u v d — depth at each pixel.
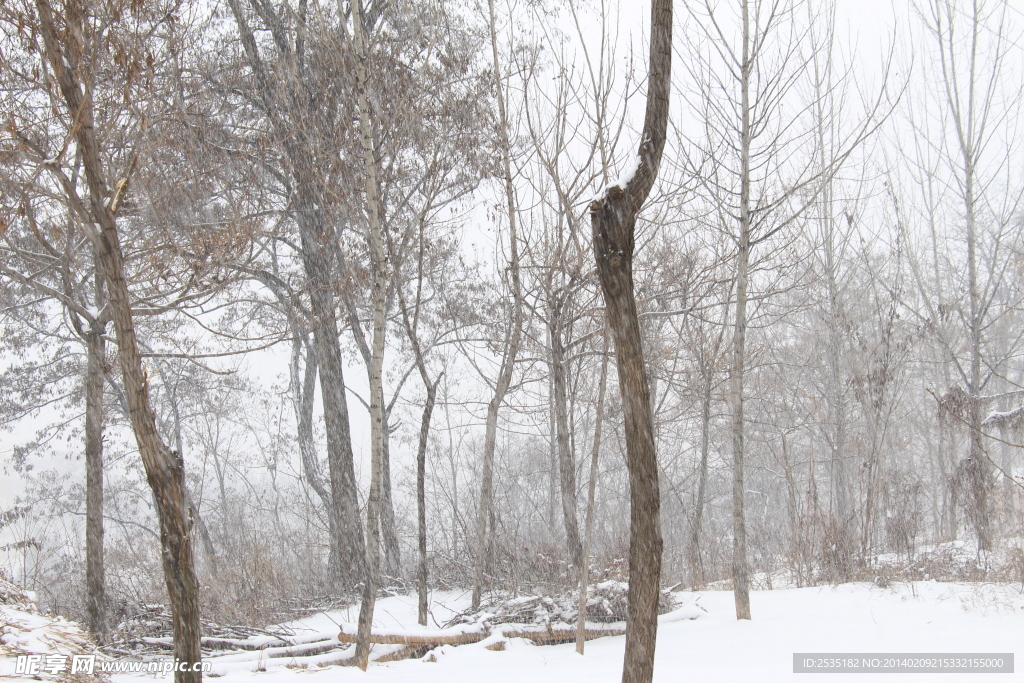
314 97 13.03
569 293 11.91
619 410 18.77
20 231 11.57
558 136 9.70
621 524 16.03
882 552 17.00
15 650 5.78
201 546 23.91
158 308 8.79
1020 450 22.27
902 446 24.75
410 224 11.30
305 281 16.41
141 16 7.50
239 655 8.00
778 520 28.61
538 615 9.17
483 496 10.64
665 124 3.85
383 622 11.02
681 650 7.57
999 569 11.48
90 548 10.85
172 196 9.05
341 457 16.70
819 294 22.75
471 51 12.55
